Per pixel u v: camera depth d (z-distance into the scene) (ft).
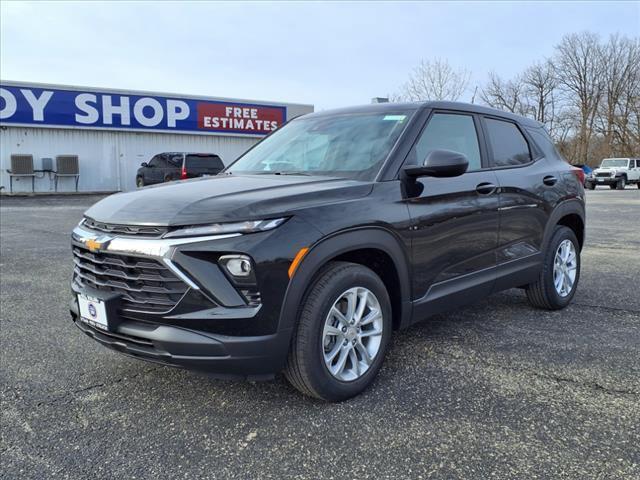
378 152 11.01
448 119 12.46
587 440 8.45
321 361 9.23
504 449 8.22
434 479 7.49
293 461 7.98
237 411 9.56
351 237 9.42
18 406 9.84
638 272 21.02
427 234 10.89
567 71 183.73
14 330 14.21
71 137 75.66
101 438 8.70
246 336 8.41
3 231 35.12
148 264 8.61
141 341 8.82
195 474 7.70
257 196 9.00
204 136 86.48
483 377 10.87
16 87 70.38
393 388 10.38
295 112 94.02
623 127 179.42
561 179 15.33
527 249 14.02
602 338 13.17
